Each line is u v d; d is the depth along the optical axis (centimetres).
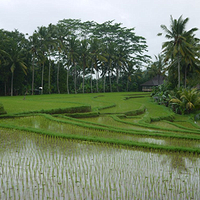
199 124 2158
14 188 597
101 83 6606
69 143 985
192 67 3219
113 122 1712
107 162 789
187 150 915
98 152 888
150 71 6456
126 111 2214
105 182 642
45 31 4597
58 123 1412
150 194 587
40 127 1300
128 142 984
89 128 1330
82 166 747
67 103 2341
